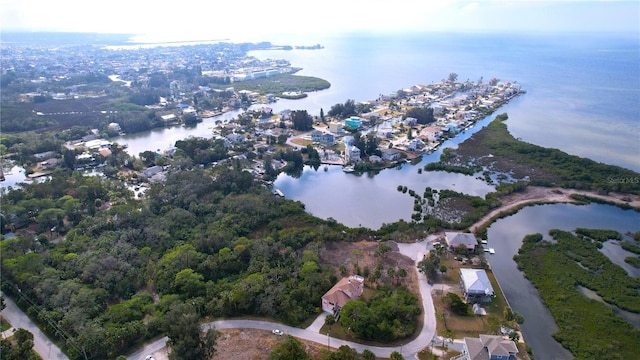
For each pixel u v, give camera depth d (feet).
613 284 384.47
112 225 475.72
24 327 333.01
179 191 565.94
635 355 299.38
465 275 379.76
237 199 545.85
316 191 636.89
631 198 566.36
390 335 311.06
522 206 554.05
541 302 369.09
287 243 448.65
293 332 323.37
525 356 300.81
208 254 422.00
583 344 311.47
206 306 343.67
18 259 384.88
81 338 295.07
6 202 531.91
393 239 465.47
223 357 296.30
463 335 319.68
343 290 350.64
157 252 430.61
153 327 319.06
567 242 459.73
